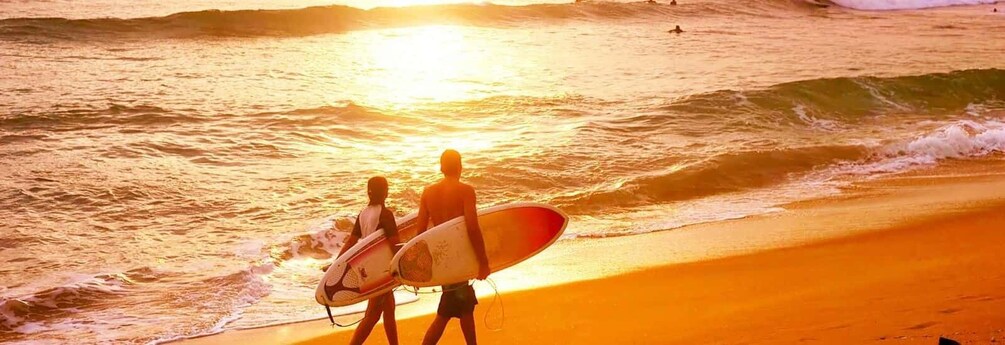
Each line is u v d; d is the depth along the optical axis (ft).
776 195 40.60
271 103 58.59
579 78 71.92
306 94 62.49
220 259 30.48
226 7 112.37
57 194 37.65
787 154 47.11
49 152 44.78
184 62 76.33
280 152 46.88
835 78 64.85
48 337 23.84
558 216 19.98
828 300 22.61
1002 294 21.29
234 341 23.02
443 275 18.06
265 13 99.19
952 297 21.47
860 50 91.76
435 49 90.02
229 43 90.02
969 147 50.39
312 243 32.63
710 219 35.94
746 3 139.23
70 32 88.28
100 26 90.12
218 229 33.99
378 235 18.86
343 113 55.88
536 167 43.42
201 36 93.50
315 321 24.56
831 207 37.50
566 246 31.71
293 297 27.14
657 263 28.81
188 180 40.70
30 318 25.26
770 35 106.42
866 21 127.85
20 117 51.42
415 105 59.21
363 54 84.99
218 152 46.24
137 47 84.58
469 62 81.10
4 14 99.30
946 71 75.41
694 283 26.04
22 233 32.81
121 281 28.14
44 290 26.99
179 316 25.22
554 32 107.04
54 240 32.27
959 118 60.03
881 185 42.24
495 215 19.45
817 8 142.41
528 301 24.80
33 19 87.76
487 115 57.00
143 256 30.76
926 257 27.53
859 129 55.88
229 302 26.45
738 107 58.80
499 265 19.34
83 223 34.35
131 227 34.04
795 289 24.40
